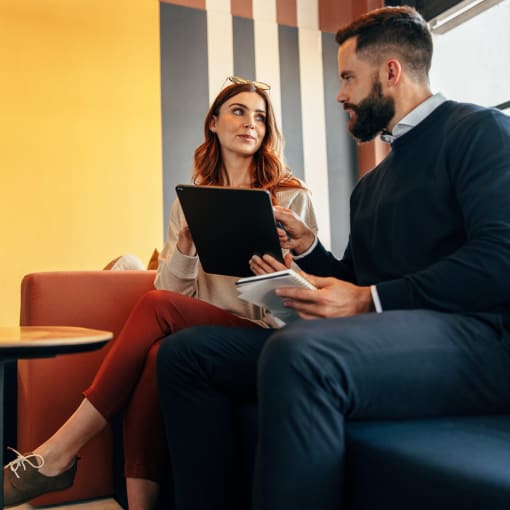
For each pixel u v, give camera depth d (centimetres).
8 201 446
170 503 169
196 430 147
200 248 175
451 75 487
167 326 177
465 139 135
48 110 461
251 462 144
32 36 460
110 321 223
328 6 563
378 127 164
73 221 462
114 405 173
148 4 494
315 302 129
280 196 214
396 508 94
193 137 503
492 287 119
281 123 539
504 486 77
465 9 470
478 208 125
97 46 477
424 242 142
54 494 214
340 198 556
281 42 543
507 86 432
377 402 109
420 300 125
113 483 223
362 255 166
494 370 117
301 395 102
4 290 442
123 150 479
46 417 214
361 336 109
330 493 101
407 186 148
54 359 217
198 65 510
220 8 522
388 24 159
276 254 159
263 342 152
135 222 478
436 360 112
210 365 146
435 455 91
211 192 160
